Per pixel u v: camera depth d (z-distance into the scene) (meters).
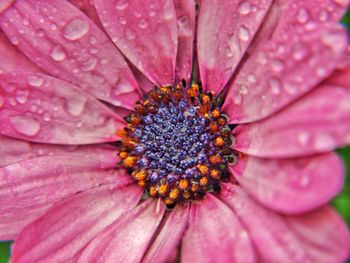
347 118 0.05
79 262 0.06
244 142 0.06
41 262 0.06
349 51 0.05
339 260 0.05
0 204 0.06
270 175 0.05
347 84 0.05
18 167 0.06
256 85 0.06
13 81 0.06
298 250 0.05
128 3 0.06
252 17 0.06
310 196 0.05
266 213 0.05
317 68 0.05
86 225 0.06
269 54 0.05
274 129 0.05
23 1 0.06
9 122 0.06
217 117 0.06
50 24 0.06
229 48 0.06
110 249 0.06
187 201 0.06
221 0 0.06
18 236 0.05
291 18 0.05
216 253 0.05
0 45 0.06
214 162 0.06
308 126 0.05
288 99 0.05
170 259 0.05
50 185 0.06
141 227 0.06
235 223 0.05
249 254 0.05
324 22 0.05
